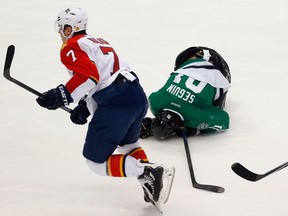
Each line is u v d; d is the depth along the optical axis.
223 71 18.30
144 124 17.30
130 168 13.03
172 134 17.23
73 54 12.62
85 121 13.88
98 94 13.01
